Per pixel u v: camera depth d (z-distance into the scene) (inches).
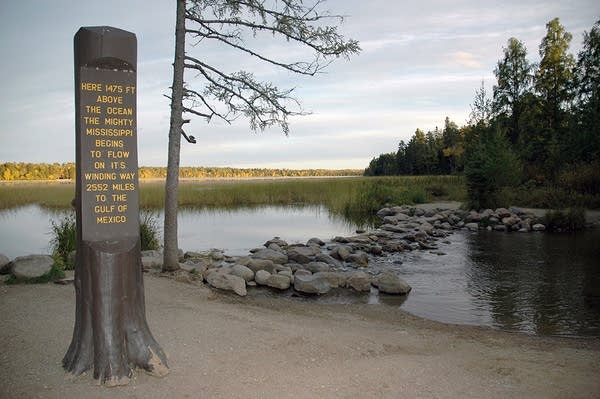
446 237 797.9
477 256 617.0
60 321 253.9
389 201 1321.4
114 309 189.2
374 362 226.5
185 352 217.8
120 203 190.4
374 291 438.9
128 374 188.7
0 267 366.9
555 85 1787.6
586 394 201.5
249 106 442.3
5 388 176.7
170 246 425.4
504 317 358.0
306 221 1024.2
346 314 356.5
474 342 290.5
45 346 217.9
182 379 190.9
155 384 185.9
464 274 509.7
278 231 864.3
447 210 1095.0
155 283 377.7
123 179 190.5
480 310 376.8
